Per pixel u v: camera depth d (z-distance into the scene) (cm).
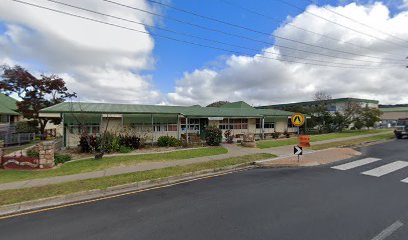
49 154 1137
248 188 756
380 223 480
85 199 693
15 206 635
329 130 3597
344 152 1499
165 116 2072
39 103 2658
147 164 1148
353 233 440
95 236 456
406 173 930
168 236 446
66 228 498
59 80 2723
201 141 1989
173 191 746
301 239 420
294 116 1333
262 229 463
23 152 1424
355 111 3581
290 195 671
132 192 749
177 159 1271
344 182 804
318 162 1198
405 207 565
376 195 658
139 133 1928
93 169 1059
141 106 2295
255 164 1180
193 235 447
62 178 910
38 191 741
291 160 1235
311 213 536
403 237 425
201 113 2188
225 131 2292
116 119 1889
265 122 2741
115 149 1543
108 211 589
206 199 657
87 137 1514
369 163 1146
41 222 535
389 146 1839
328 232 445
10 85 2581
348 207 569
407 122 2702
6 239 459
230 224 490
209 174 987
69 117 1750
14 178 938
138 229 481
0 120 2814
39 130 2664
